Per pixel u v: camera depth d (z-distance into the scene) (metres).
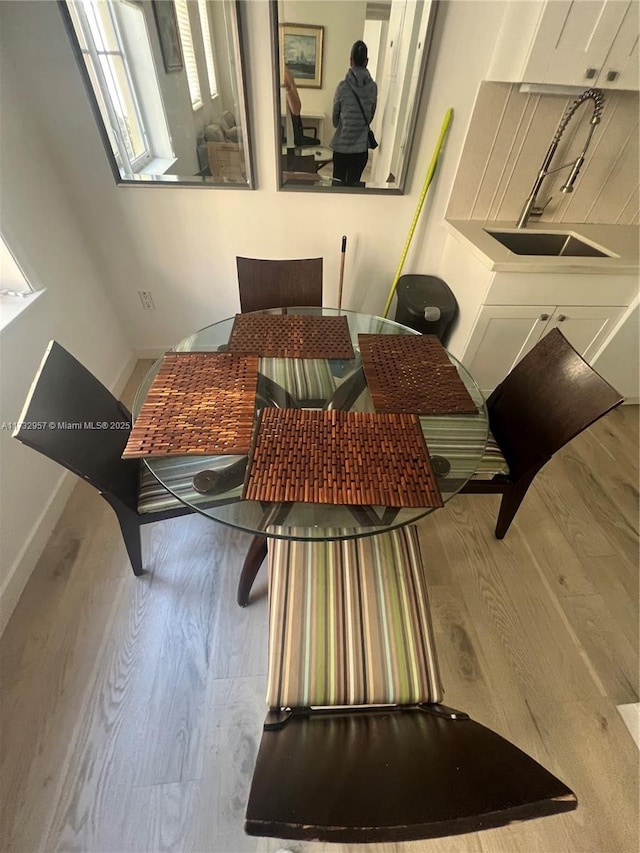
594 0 1.38
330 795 0.50
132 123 1.68
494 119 1.74
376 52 1.56
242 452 0.93
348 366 1.24
